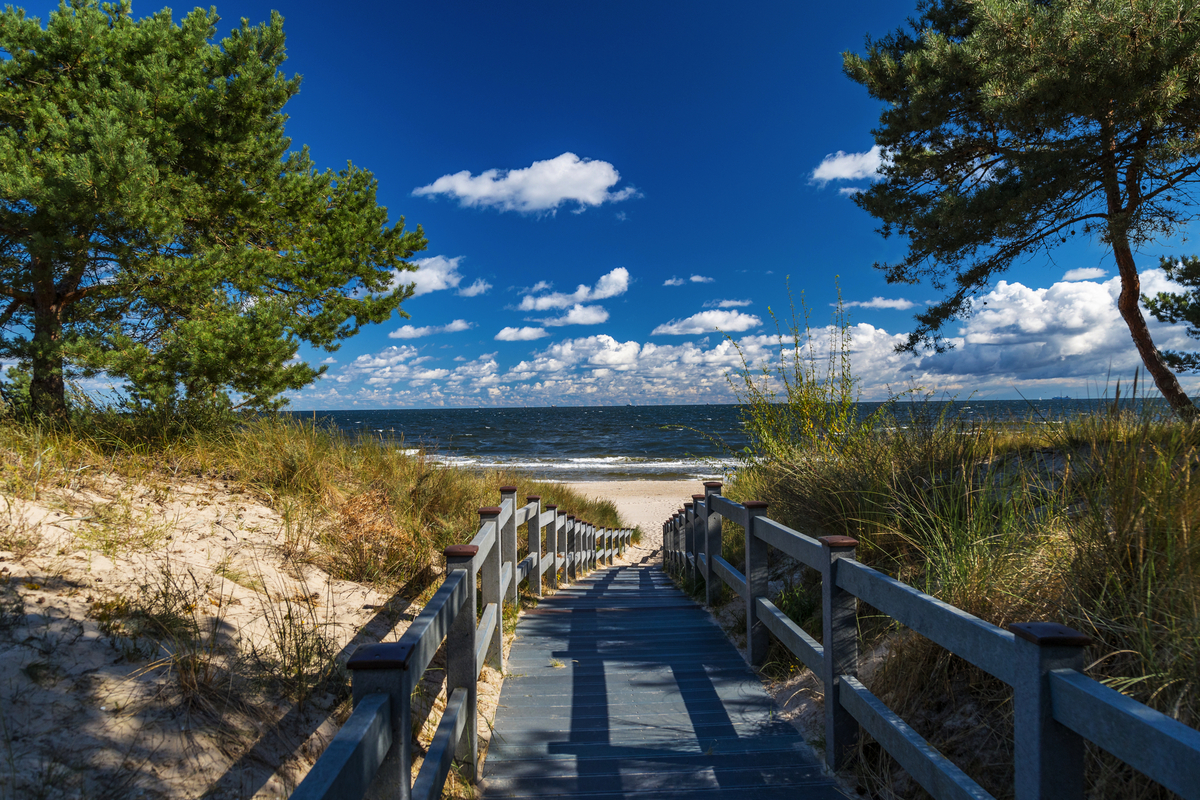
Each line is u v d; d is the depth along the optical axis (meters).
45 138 5.82
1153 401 3.28
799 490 5.14
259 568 3.76
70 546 3.16
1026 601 2.51
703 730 3.14
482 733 3.15
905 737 2.12
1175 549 2.23
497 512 4.02
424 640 2.06
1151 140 7.18
